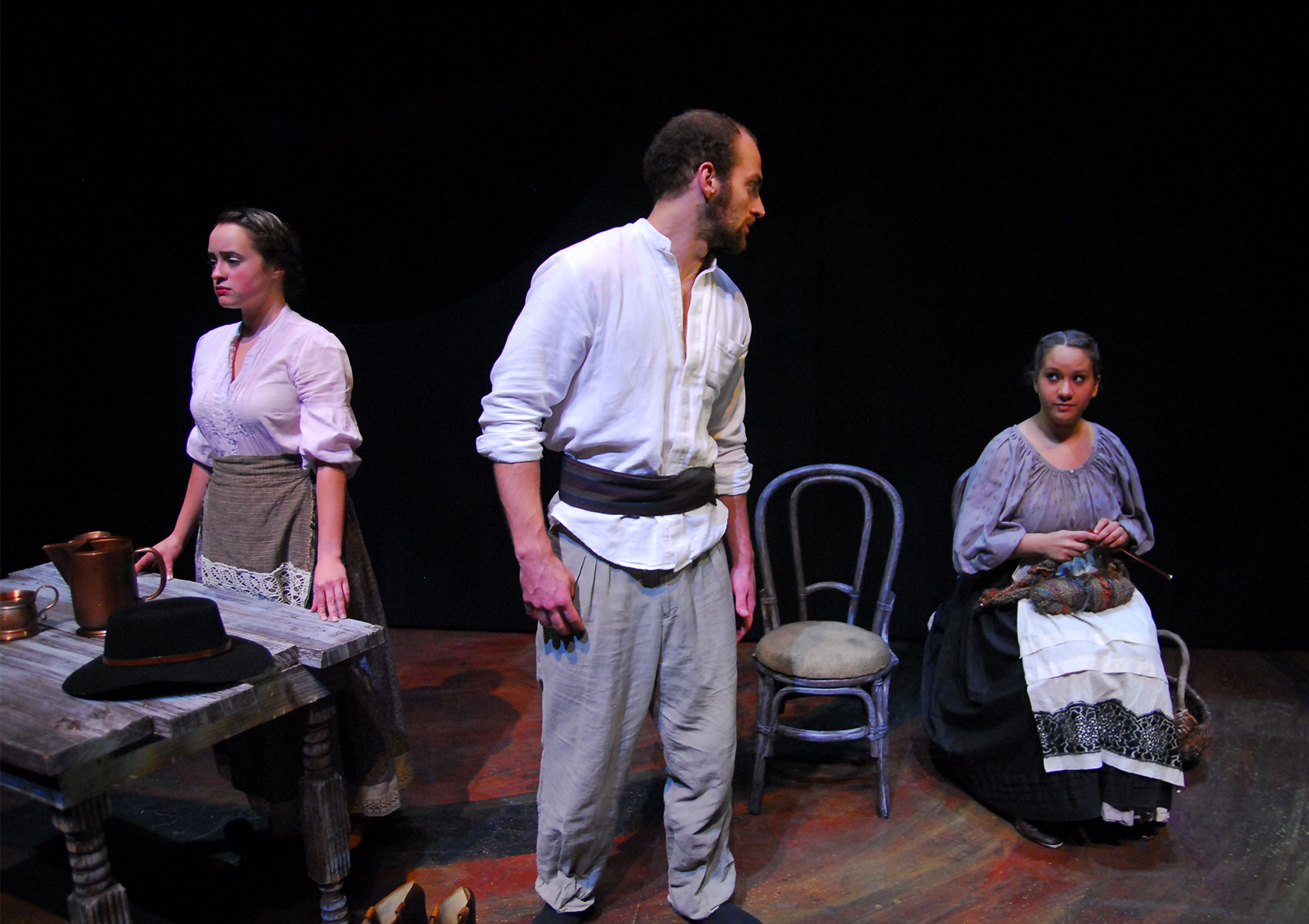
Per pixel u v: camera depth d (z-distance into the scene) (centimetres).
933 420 348
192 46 324
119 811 263
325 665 173
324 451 215
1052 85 323
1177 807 262
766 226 337
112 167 349
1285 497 343
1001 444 258
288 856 242
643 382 182
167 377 377
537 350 179
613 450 186
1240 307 331
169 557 235
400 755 240
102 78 337
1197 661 350
